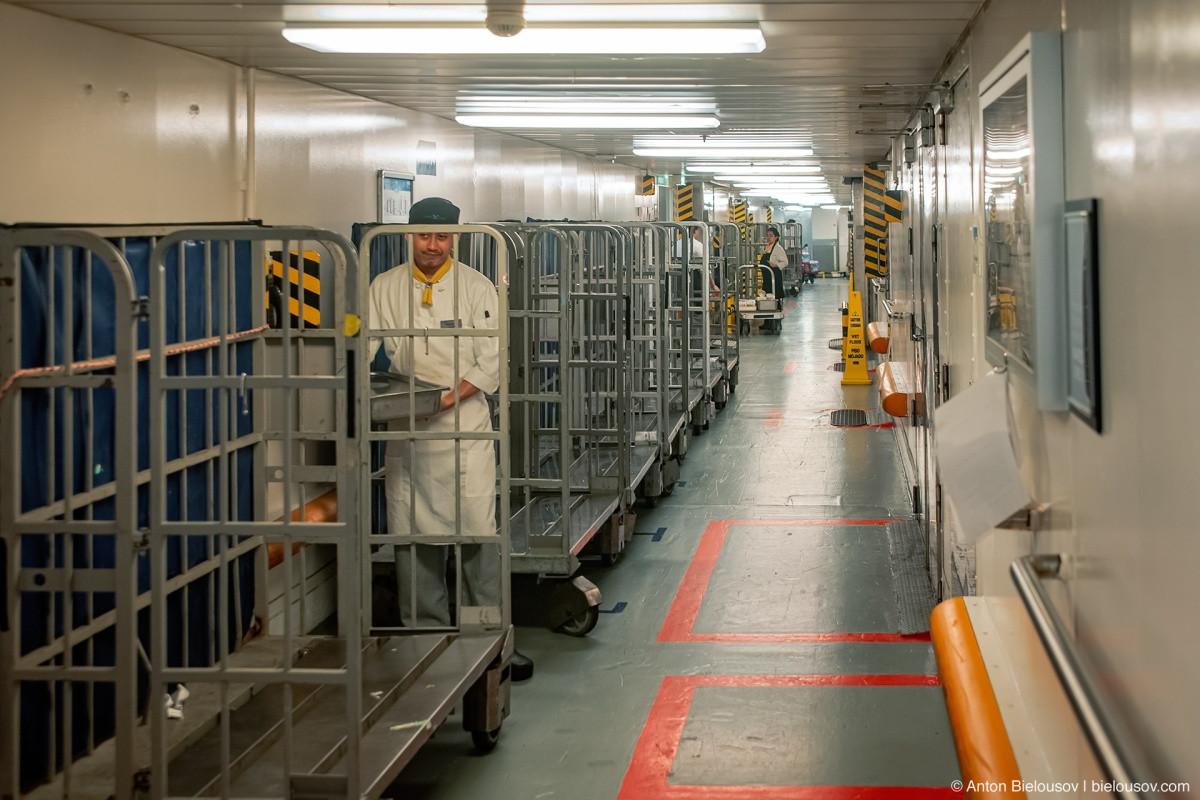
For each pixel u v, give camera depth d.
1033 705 3.21
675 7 5.12
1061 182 2.68
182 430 4.28
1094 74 2.35
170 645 4.40
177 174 5.60
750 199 35.81
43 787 3.47
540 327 6.95
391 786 4.30
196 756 3.63
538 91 7.88
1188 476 1.70
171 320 4.42
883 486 9.73
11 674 3.22
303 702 4.03
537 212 12.84
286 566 3.26
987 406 3.05
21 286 3.54
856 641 5.92
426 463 5.22
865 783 4.25
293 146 6.79
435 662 4.42
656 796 4.18
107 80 5.02
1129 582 2.07
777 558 7.57
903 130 11.18
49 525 3.19
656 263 8.99
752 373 17.84
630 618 6.39
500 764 4.49
